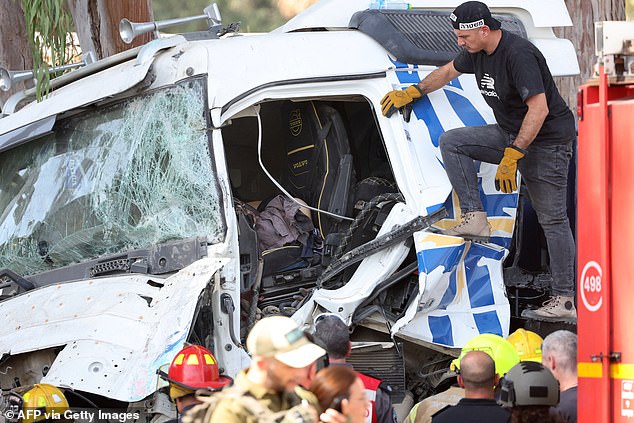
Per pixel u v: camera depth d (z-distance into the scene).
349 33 23.84
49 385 18.78
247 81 22.06
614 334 13.98
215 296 20.84
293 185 24.95
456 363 20.17
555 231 23.45
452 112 23.59
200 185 21.58
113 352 19.70
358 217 23.22
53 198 24.66
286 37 23.14
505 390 15.82
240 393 12.82
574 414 16.50
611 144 14.23
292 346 12.73
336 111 24.08
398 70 23.52
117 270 22.27
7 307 22.64
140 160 22.75
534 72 22.33
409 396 22.38
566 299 23.36
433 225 22.52
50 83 27.31
